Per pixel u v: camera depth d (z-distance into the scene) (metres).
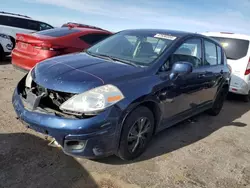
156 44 3.70
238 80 6.61
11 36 9.48
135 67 3.21
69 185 2.57
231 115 5.75
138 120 3.02
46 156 3.00
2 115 3.96
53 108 2.76
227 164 3.42
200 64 4.28
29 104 2.84
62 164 2.89
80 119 2.54
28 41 5.38
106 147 2.70
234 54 6.73
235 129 4.80
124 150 2.93
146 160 3.21
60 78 2.77
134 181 2.77
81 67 3.03
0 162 2.78
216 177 3.07
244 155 3.75
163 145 3.71
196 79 4.03
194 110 4.37
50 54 5.22
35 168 2.76
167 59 3.48
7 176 2.58
